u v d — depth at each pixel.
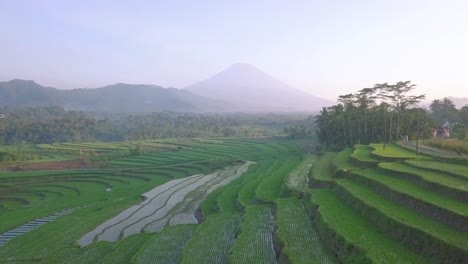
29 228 55.50
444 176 36.72
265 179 63.53
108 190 85.62
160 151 143.75
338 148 104.62
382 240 25.50
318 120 123.62
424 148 65.31
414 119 93.50
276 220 35.41
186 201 62.25
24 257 39.03
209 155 127.69
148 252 33.59
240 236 33.16
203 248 32.19
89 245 39.78
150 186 81.69
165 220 51.22
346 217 31.56
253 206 45.16
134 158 126.06
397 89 86.50
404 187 34.78
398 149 65.88
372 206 31.00
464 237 22.50
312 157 86.88
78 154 140.12
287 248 27.33
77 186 90.56
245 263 27.03
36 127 191.00
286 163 85.50
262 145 148.88
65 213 63.34
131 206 60.34
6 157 119.38
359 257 23.22
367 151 66.81
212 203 56.75
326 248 27.72
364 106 100.38
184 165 111.88
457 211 25.53
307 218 35.94
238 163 109.62
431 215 27.50
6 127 185.88
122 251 35.91
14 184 91.88
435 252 22.05
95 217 53.25
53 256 37.41
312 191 42.94
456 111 126.44
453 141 63.06
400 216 27.67
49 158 131.00
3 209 71.00
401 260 21.91
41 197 81.19
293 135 166.25
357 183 41.75
